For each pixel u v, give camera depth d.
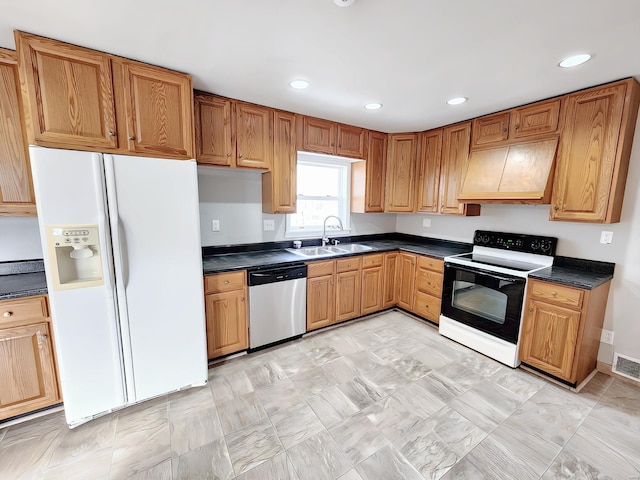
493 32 1.50
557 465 1.54
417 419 1.86
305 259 2.83
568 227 2.54
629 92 1.96
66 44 1.59
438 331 3.11
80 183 1.62
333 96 2.40
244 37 1.56
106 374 1.81
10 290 1.69
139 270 1.84
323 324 3.04
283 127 2.79
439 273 3.07
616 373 2.33
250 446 1.64
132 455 1.58
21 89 1.61
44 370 1.79
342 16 1.37
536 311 2.30
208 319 2.34
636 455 1.60
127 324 1.83
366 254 3.28
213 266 2.44
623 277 2.26
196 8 1.32
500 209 3.03
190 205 1.98
